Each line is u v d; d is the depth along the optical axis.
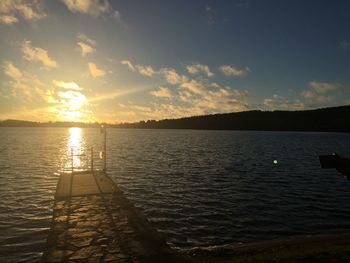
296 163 55.06
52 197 27.98
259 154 71.75
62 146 97.38
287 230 19.75
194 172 43.59
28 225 20.17
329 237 16.61
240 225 20.58
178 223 20.88
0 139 129.25
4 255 15.48
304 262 10.80
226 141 130.62
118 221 13.62
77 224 13.16
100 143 116.06
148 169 46.28
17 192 29.86
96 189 20.78
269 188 32.88
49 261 9.46
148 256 9.84
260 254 12.74
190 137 174.38
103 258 9.66
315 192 31.09
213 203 26.28
